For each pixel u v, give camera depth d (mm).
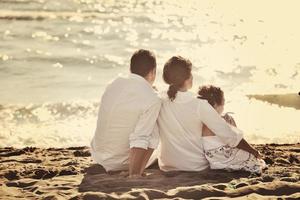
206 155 5312
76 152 6992
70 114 10430
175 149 5320
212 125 5180
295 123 9750
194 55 18812
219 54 19094
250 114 10352
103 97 5293
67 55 18094
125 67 16297
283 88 13164
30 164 6176
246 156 5277
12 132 9125
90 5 38000
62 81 13781
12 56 17453
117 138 5223
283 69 16094
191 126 5258
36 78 14047
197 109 5180
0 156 6953
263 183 4539
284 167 5668
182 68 5184
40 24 26562
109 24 27781
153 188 4602
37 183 4914
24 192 4582
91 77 14508
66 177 5172
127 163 5324
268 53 19750
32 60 16891
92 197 4148
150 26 27531
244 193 4336
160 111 5312
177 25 28359
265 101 11562
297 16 34812
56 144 8508
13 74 14508
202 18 32469
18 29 24422
